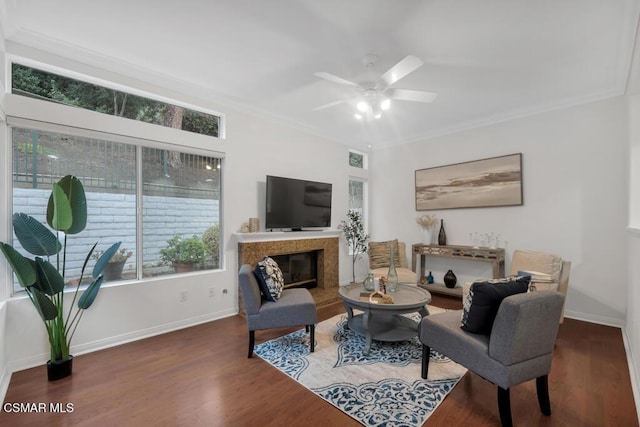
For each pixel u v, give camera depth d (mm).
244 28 2266
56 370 2197
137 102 3035
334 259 4824
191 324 3312
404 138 5258
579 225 3543
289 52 2592
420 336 2207
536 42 2420
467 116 4199
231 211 3697
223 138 3645
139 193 3014
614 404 1914
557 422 1758
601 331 3137
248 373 2307
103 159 2799
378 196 5750
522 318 1619
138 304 2947
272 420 1779
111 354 2609
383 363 2459
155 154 3131
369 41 2420
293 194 4227
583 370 2338
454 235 4664
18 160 2385
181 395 2023
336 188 5172
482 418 1793
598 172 3426
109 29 2283
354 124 4559
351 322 3102
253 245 3764
